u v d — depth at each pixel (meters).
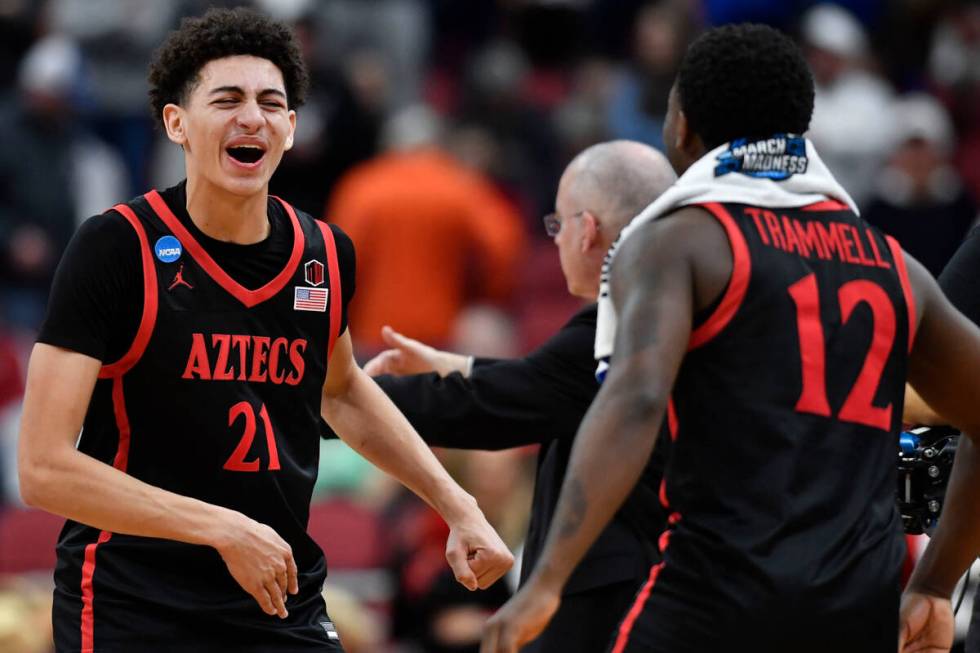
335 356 8.31
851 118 23.41
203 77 7.75
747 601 6.53
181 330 7.72
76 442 7.66
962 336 7.12
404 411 9.00
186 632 7.75
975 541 7.44
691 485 6.71
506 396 8.91
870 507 6.76
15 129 20.50
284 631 7.90
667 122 7.28
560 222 9.03
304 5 22.52
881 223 21.66
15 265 20.09
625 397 6.39
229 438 7.77
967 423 7.29
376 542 15.15
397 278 20.12
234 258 7.84
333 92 21.78
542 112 23.39
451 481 8.52
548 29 25.11
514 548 14.27
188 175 7.89
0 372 18.41
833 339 6.76
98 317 7.60
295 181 21.56
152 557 7.77
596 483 6.32
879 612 6.70
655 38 22.86
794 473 6.62
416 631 14.09
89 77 22.61
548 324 20.69
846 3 26.27
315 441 8.13
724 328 6.68
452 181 20.38
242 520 7.46
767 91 6.93
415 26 24.56
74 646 7.72
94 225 7.68
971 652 8.18
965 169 25.27
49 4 22.94
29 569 14.88
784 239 6.81
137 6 22.70
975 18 26.48
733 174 6.90
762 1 24.44
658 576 6.77
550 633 8.59
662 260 6.66
